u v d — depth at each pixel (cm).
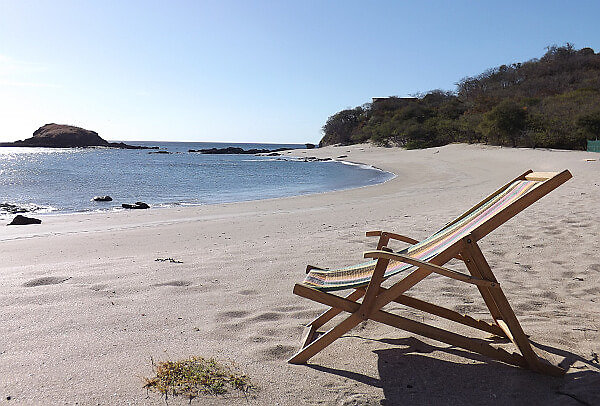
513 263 530
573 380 259
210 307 386
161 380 250
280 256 588
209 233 898
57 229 1094
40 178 3391
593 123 4144
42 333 322
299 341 315
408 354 297
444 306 388
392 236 374
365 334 333
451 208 1112
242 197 2091
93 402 228
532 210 909
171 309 379
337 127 10738
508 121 4650
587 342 312
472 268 314
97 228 1091
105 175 3762
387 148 7631
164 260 574
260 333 329
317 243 681
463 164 3656
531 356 270
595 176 1717
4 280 474
